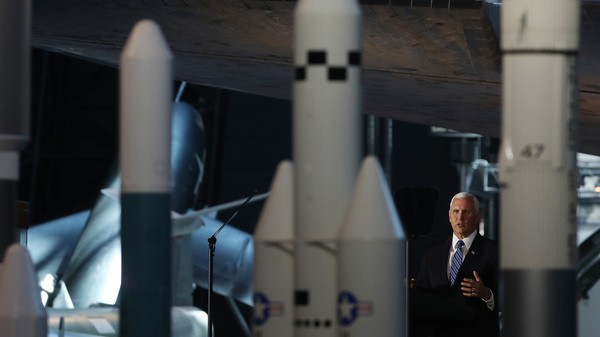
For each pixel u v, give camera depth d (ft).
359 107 28.30
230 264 81.82
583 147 59.11
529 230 26.94
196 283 82.64
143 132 30.48
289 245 29.94
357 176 27.91
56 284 75.36
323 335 28.32
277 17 42.73
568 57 27.07
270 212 30.25
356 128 28.19
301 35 28.14
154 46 30.68
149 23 31.17
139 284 30.53
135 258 30.53
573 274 27.30
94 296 78.23
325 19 27.91
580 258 80.79
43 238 92.99
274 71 50.88
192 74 54.49
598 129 51.88
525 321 27.02
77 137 105.19
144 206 30.50
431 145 101.40
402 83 48.26
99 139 104.78
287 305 30.04
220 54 48.62
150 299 30.58
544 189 26.91
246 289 82.74
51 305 72.84
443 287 38.65
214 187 101.35
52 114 104.78
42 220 104.22
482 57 42.73
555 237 26.96
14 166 35.53
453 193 100.89
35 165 103.91
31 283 31.91
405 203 36.70
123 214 30.73
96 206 80.94
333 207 28.07
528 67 26.96
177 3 42.83
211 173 100.63
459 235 38.88
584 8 38.47
